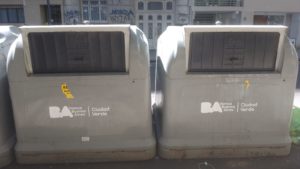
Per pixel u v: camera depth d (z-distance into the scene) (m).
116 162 2.54
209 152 2.57
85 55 2.35
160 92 2.78
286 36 2.41
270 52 2.43
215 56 2.41
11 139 2.58
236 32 2.36
